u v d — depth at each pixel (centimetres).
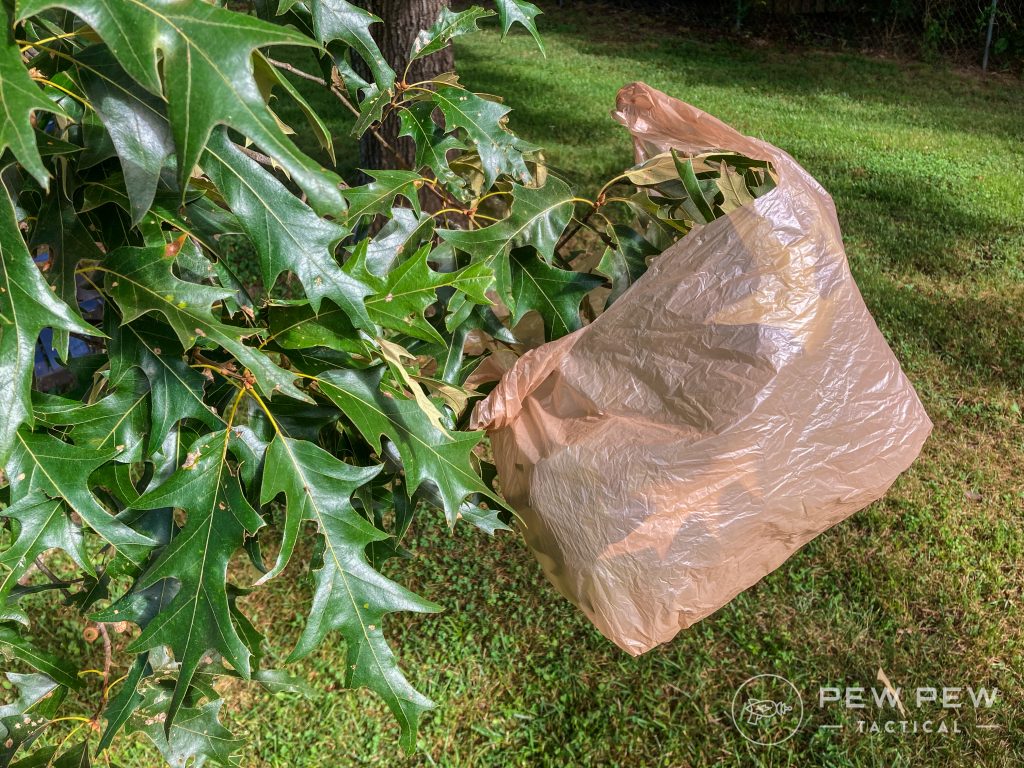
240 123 84
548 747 351
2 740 160
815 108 1044
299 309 126
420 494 160
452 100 173
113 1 82
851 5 1370
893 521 436
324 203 86
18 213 110
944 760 332
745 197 165
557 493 153
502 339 167
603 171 793
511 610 403
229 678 374
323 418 134
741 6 1413
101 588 147
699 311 147
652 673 372
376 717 360
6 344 90
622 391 152
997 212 758
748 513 146
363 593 127
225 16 84
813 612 392
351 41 160
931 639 379
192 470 121
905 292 625
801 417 144
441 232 156
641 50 1320
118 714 139
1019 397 525
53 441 114
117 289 110
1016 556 417
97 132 102
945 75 1206
